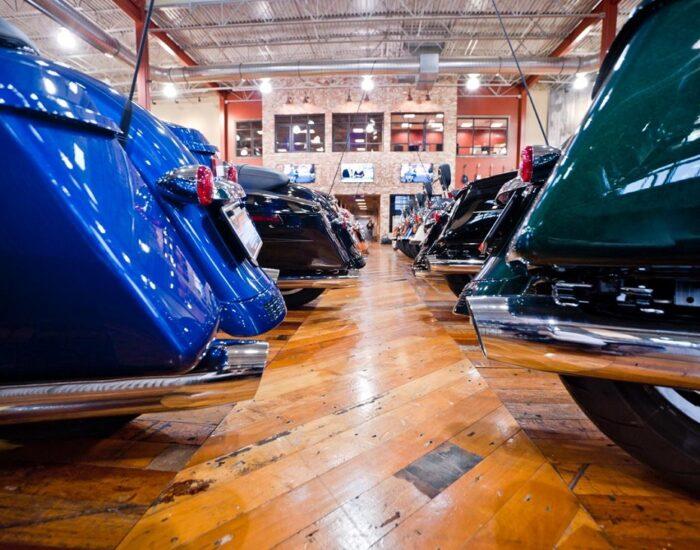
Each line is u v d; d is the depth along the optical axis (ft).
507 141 54.19
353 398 4.88
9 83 2.25
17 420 2.55
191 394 2.70
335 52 39.58
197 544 2.59
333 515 2.86
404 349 6.92
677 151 2.19
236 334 3.92
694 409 2.98
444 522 2.79
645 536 2.66
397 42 37.22
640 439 3.12
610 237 2.36
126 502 2.98
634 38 2.53
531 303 2.88
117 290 2.44
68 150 2.39
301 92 53.88
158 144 3.51
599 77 2.80
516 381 5.41
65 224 2.33
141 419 4.31
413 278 16.92
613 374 2.57
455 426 4.17
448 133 53.26
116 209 2.55
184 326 2.65
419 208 26.20
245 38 36.04
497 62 34.50
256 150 56.75
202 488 3.15
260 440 3.89
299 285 9.30
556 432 4.05
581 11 31.45
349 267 9.86
